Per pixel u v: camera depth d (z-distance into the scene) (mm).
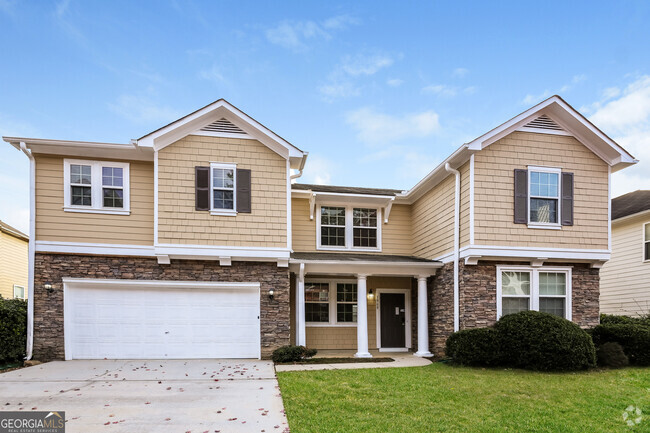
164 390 7566
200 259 11203
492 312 11070
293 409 6348
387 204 14680
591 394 7461
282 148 11484
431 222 13336
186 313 11250
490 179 11109
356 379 8453
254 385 7973
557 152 11547
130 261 11109
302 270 11719
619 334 10305
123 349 11000
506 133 11273
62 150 10977
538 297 11359
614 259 16953
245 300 11430
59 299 10805
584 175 11633
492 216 10992
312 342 13977
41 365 10008
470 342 9953
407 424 5797
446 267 12078
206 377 8703
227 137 11367
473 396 7277
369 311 14367
